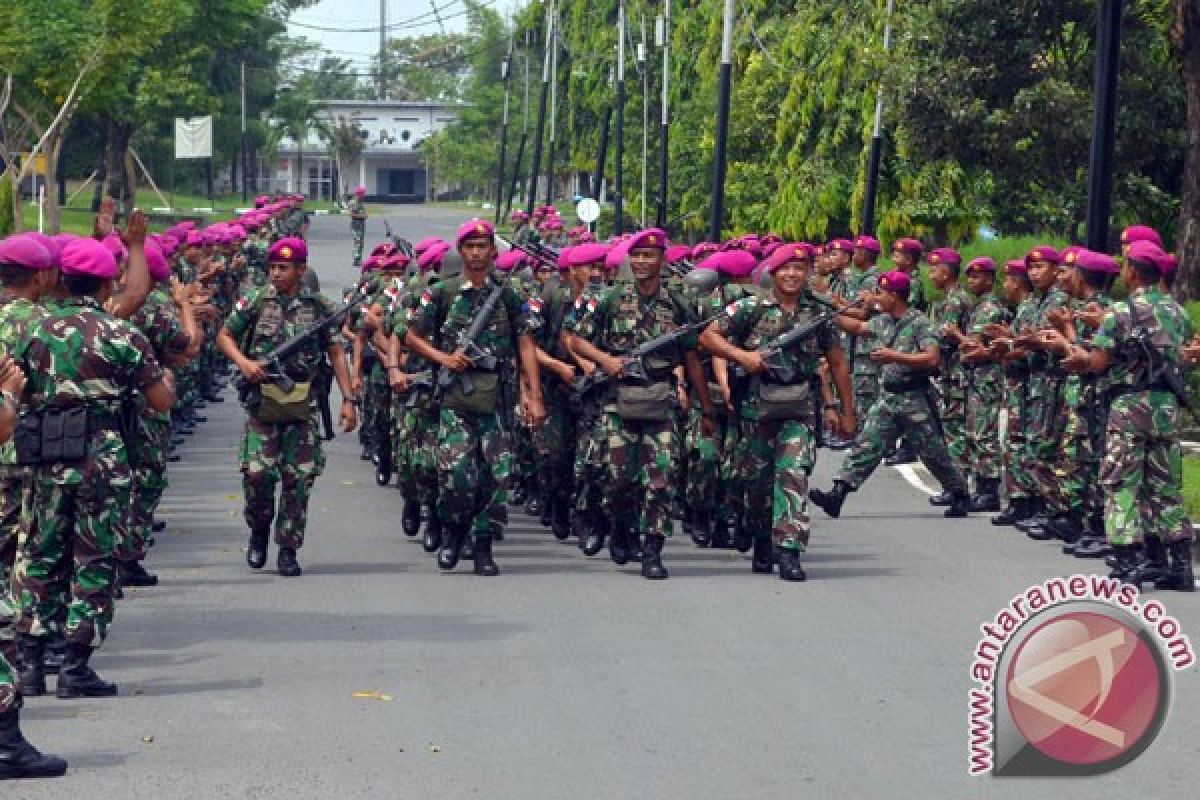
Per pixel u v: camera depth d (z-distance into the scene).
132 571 25.42
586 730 17.81
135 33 95.31
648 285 26.28
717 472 28.89
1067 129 55.69
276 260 26.08
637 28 141.38
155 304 24.52
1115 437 25.28
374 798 15.64
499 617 23.23
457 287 26.02
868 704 18.81
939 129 57.56
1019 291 32.31
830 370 26.44
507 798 15.66
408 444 29.11
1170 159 57.41
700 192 115.31
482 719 18.20
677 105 124.06
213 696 19.11
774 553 26.81
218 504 33.94
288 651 21.20
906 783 16.16
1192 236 50.28
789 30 83.19
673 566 27.36
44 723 18.09
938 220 60.69
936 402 31.84
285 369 26.02
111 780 16.14
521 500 34.22
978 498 33.34
